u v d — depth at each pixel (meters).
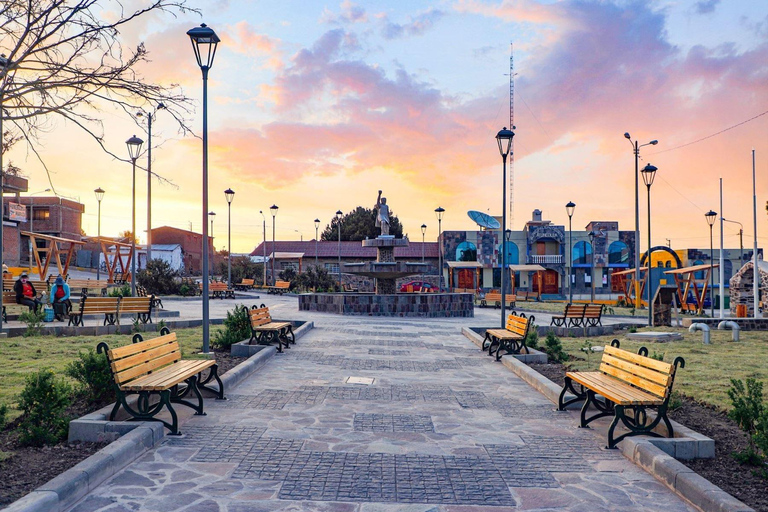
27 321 14.09
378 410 6.79
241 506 3.91
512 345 11.47
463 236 56.91
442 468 4.78
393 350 12.23
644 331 16.91
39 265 27.12
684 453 4.98
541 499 4.15
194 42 10.63
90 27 5.34
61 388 5.39
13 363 9.03
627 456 5.14
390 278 25.23
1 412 4.84
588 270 57.09
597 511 3.96
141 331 13.78
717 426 5.94
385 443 5.45
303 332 14.88
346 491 4.22
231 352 10.73
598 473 4.73
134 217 21.50
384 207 26.94
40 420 5.14
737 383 5.51
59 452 4.85
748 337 15.70
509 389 8.24
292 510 3.86
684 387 7.88
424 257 57.75
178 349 7.25
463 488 4.34
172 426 5.57
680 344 13.74
